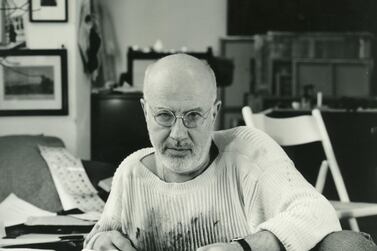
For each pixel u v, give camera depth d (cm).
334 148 541
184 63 138
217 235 156
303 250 133
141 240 162
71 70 398
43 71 395
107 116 453
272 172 148
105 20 881
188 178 155
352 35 955
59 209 332
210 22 919
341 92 961
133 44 897
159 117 139
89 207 329
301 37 949
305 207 138
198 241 158
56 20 395
